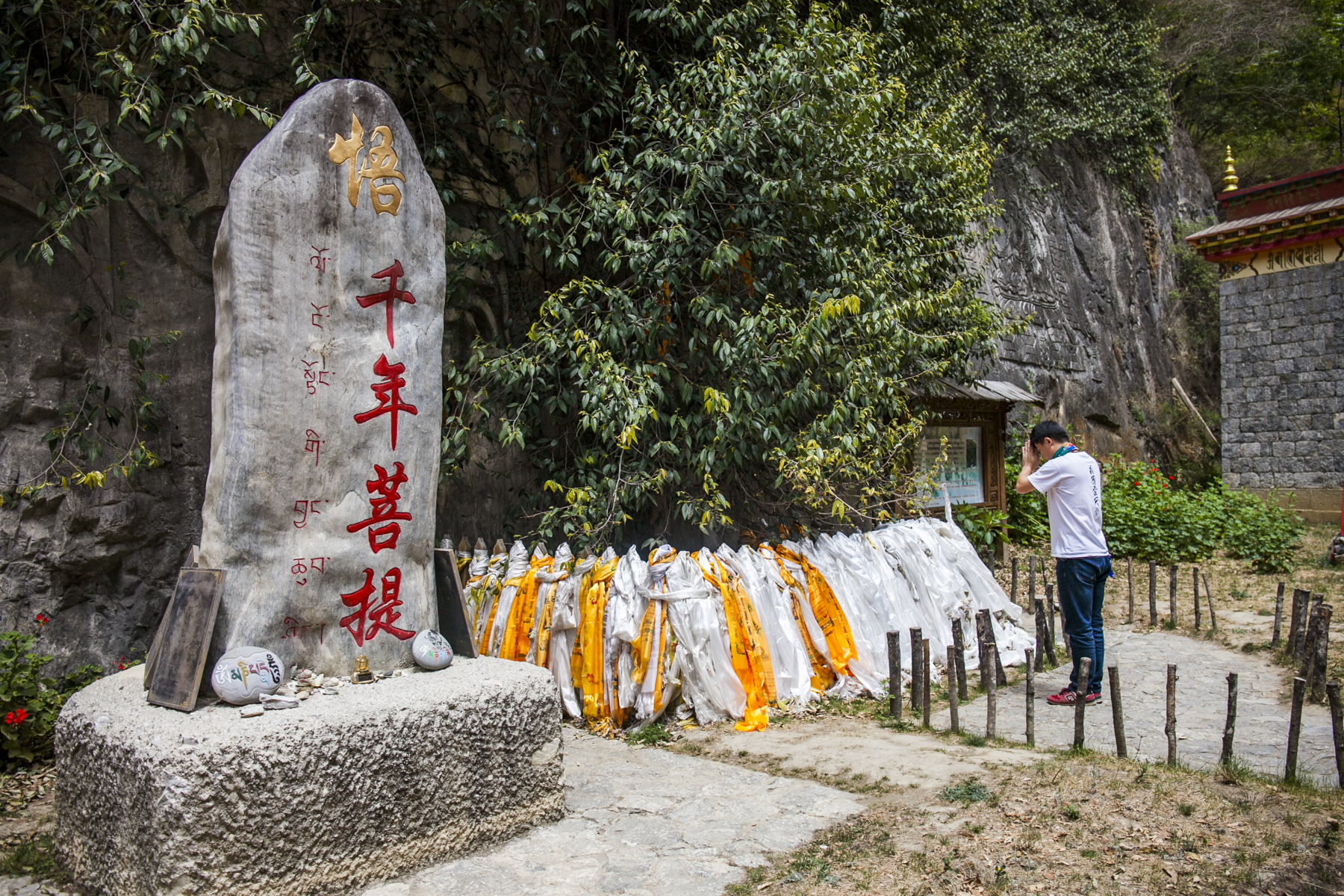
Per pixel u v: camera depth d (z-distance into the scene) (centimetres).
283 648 313
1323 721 446
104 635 456
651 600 450
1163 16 1848
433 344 361
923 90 888
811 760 391
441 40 595
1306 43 1889
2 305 427
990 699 412
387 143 346
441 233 367
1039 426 496
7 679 393
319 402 324
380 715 289
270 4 520
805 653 482
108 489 452
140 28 441
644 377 495
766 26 588
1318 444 1311
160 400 475
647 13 558
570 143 633
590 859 303
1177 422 1678
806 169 549
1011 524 1027
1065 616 481
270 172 314
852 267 584
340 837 276
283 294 316
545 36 620
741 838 315
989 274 1273
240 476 305
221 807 252
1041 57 1352
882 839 307
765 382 530
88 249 452
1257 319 1373
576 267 566
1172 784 346
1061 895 268
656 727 441
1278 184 1338
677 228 504
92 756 285
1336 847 295
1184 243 1847
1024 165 1357
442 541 514
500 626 470
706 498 546
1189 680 530
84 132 441
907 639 525
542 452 612
